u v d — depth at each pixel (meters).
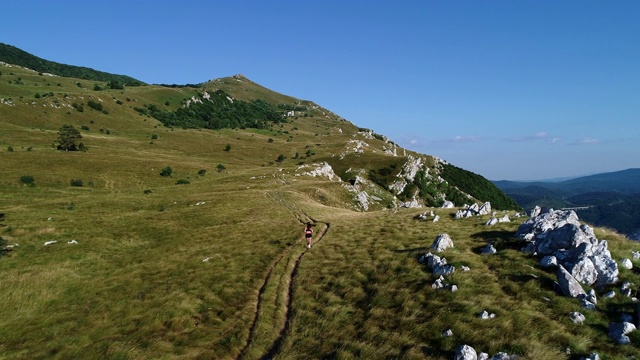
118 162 111.88
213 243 39.16
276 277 25.25
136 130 193.38
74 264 34.97
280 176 109.38
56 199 70.44
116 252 40.00
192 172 116.00
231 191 81.06
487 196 198.62
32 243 41.06
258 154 186.25
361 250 27.20
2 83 198.50
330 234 36.03
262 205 62.50
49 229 46.12
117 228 49.69
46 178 87.50
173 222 52.72
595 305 14.08
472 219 32.47
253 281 25.36
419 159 184.50
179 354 16.77
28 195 74.50
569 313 13.67
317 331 16.16
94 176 97.12
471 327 13.50
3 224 48.31
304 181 104.00
